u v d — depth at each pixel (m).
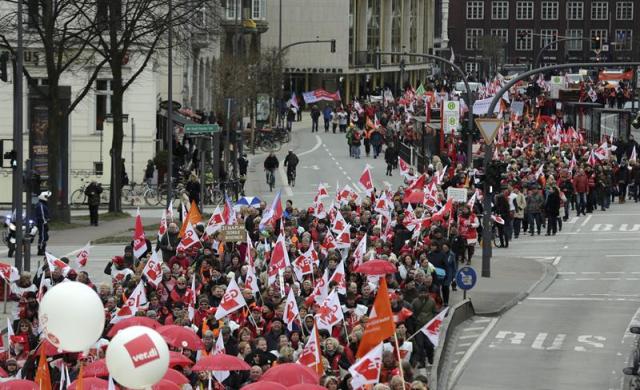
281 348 38.53
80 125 111.50
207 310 44.78
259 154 140.75
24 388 33.03
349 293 46.06
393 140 130.50
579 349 53.66
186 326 41.78
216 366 36.34
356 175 119.69
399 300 46.25
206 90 163.50
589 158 94.12
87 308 25.72
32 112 89.00
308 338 41.00
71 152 111.00
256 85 144.00
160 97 126.25
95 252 74.56
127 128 113.19
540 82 180.88
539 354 52.91
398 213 68.19
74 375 37.94
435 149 113.00
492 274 70.38
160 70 129.50
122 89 92.81
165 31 101.81
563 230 86.69
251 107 141.50
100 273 65.81
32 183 63.88
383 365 38.00
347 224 60.38
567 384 48.09
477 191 79.12
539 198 84.75
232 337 41.97
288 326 42.84
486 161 69.25
